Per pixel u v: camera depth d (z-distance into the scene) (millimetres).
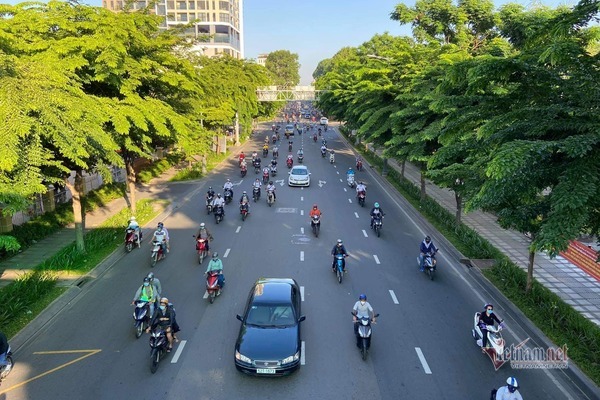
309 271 15984
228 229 21484
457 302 13539
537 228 11469
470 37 35500
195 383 9484
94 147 14562
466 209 8945
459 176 15164
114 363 10219
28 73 12422
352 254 17875
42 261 16828
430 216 23484
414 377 9734
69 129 12680
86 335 11453
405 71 26469
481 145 10898
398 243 19484
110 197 27531
